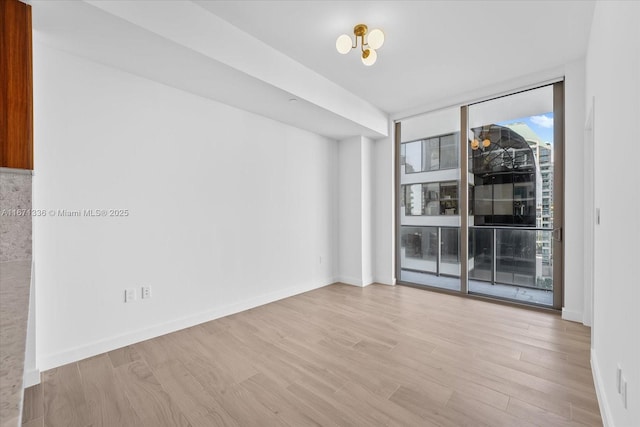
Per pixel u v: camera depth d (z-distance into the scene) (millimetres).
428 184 4289
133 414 1592
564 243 2984
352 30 2363
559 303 3125
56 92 2049
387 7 2098
